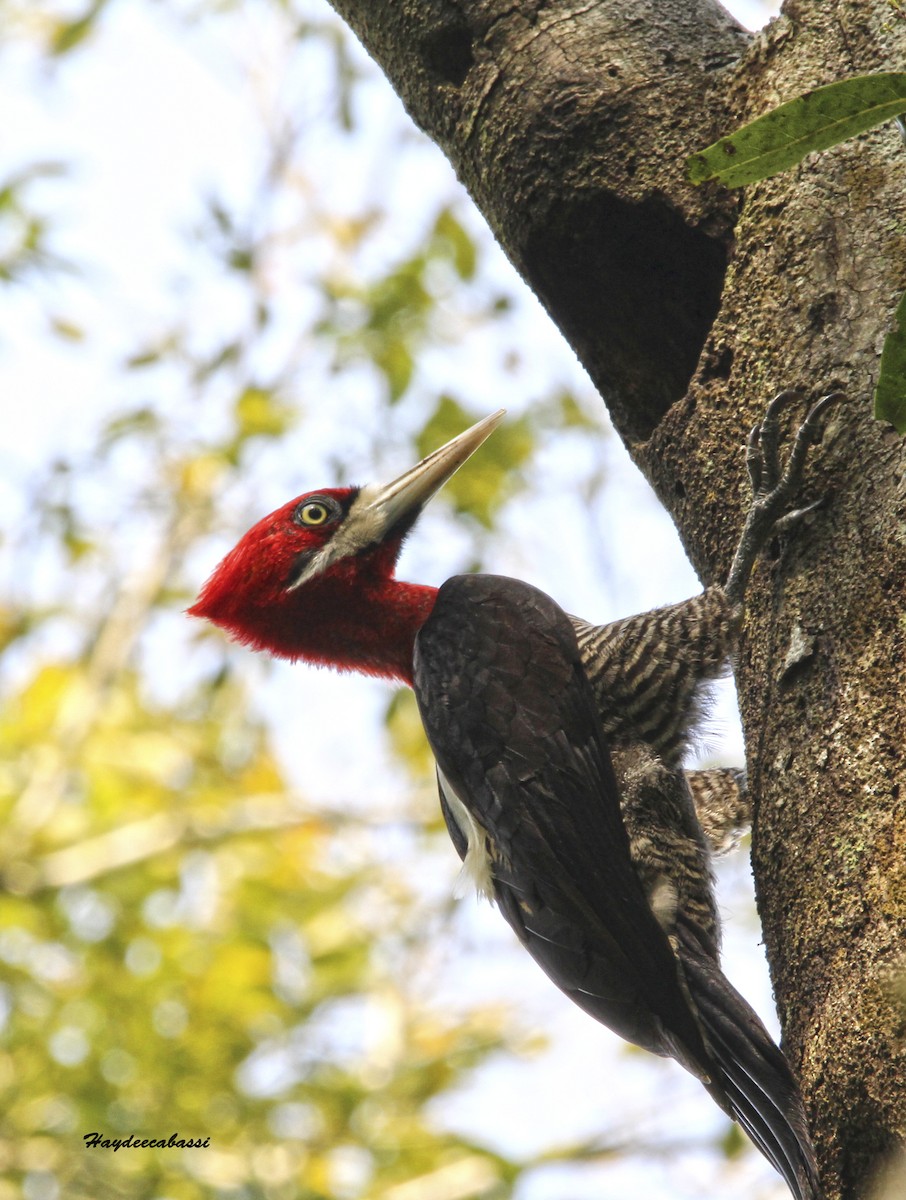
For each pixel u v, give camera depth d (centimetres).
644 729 892
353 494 1079
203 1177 1483
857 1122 575
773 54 818
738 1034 768
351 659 1068
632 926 802
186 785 1898
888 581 645
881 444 679
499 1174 1488
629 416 916
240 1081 1571
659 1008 787
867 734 623
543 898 827
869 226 733
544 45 898
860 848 606
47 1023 1598
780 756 660
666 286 897
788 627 683
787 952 630
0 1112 1530
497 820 841
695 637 823
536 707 852
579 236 888
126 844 1828
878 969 579
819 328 732
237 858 1828
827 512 690
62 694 1931
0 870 1764
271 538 1077
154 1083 1544
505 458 1700
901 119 616
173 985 1617
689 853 877
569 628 885
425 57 957
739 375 772
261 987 1612
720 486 781
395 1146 1532
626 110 866
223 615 1099
